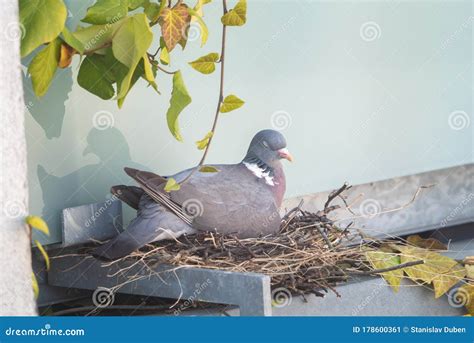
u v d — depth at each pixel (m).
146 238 5.14
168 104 6.00
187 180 5.39
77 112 5.55
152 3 5.12
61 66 4.91
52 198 5.46
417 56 7.21
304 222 6.01
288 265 5.30
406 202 7.35
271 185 5.85
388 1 7.00
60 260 5.55
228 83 6.29
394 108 7.11
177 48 6.02
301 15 6.59
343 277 5.62
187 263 5.15
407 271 5.93
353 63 6.88
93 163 5.66
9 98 4.05
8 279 4.10
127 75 4.84
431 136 7.34
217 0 6.19
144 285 5.21
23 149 4.11
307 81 6.66
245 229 5.48
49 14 4.58
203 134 6.19
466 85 7.50
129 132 5.82
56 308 5.89
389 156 7.12
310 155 6.71
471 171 7.70
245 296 4.74
